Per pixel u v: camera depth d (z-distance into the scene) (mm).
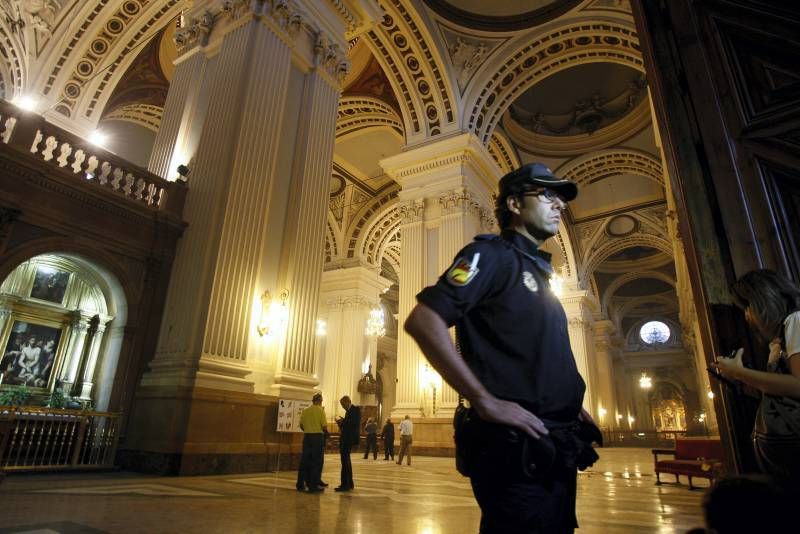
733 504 732
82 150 6504
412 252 14242
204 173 7324
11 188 5715
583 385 1249
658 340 35781
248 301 6906
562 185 1416
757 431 1556
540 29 14125
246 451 6430
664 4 2463
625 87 18156
